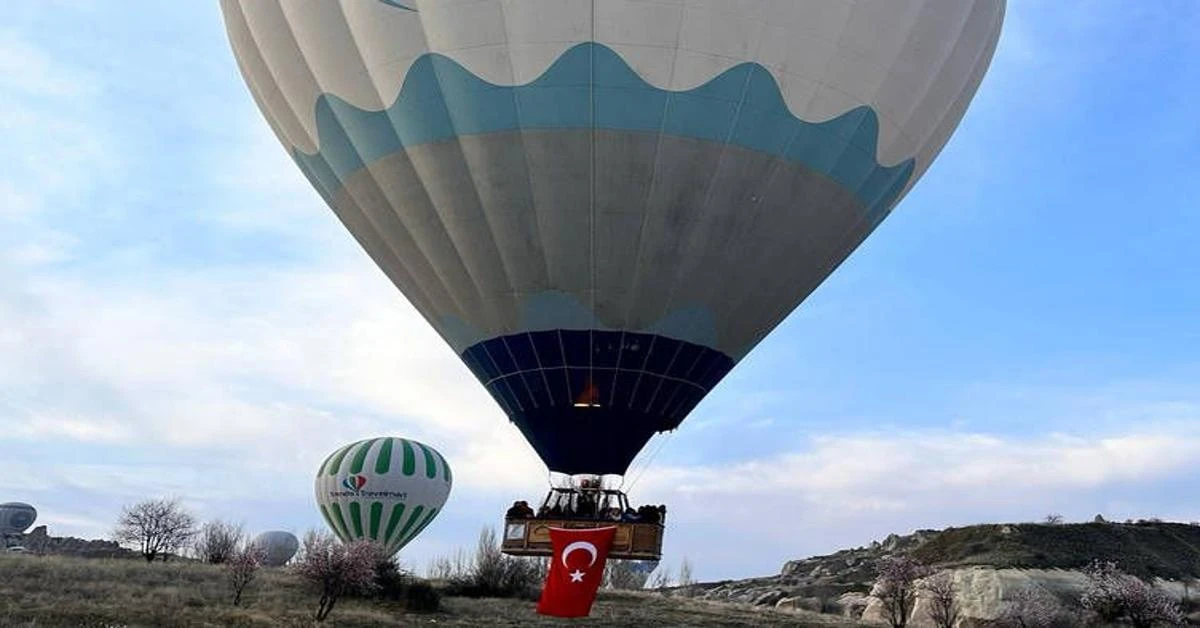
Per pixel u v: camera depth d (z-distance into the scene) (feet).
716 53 60.08
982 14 70.13
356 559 91.61
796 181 63.62
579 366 64.49
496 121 61.26
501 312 65.26
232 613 79.92
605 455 65.51
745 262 64.49
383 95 63.87
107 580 98.89
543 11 59.67
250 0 69.31
